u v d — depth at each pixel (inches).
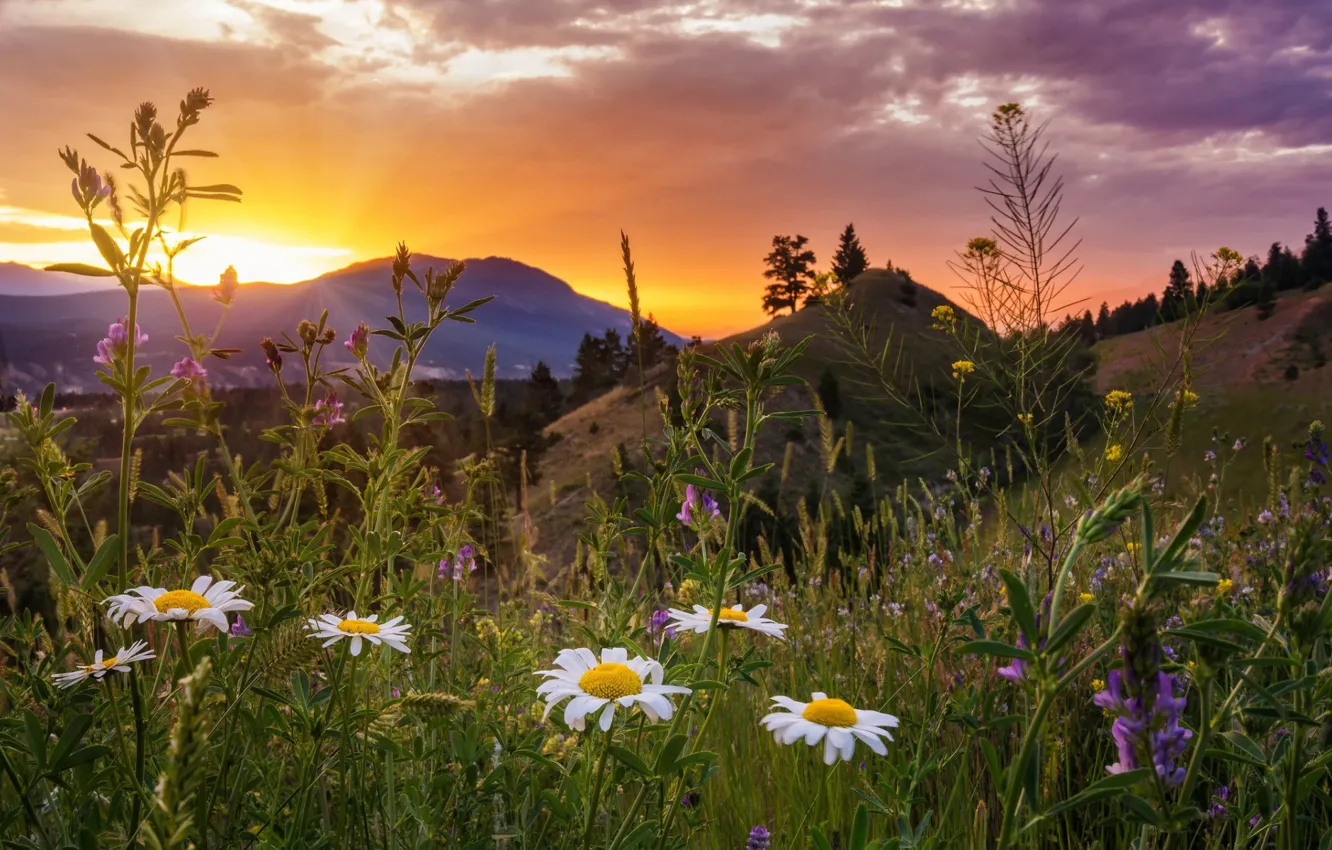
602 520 94.0
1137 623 41.5
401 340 93.0
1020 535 146.6
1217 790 92.1
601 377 4057.6
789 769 114.6
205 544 75.5
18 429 76.7
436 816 72.9
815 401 185.9
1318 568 48.2
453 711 67.4
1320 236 3063.5
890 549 191.6
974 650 41.6
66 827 65.7
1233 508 168.4
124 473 70.9
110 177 71.2
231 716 63.5
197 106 72.7
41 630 83.7
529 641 102.0
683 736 62.7
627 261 116.1
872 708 115.1
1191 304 140.3
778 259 3841.0
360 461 90.0
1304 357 2062.0
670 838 76.0
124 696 69.1
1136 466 130.4
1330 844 60.7
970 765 104.0
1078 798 42.1
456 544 108.4
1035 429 134.6
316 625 67.7
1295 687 49.9
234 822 64.0
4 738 62.6
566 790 69.4
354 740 75.2
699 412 78.9
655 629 108.1
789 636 151.6
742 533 183.3
